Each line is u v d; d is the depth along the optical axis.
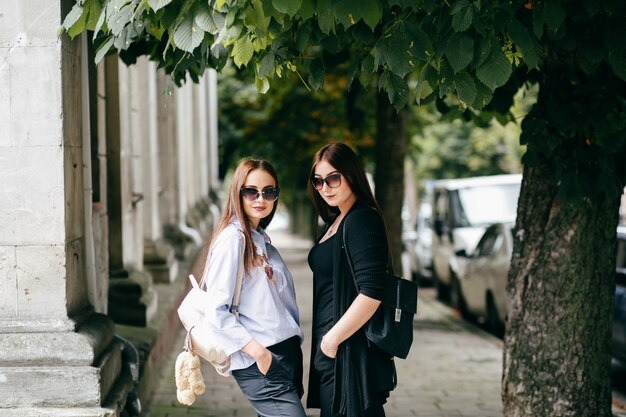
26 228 5.96
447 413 8.98
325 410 5.16
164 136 16.09
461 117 9.10
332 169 5.16
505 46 5.28
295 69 5.70
